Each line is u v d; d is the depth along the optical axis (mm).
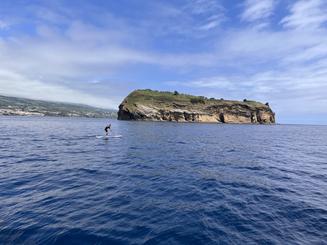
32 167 15297
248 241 6711
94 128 60125
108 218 7957
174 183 12398
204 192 10992
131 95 139625
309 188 12133
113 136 38719
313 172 16125
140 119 124125
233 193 10938
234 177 13977
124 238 6707
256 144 33625
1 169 14508
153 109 126312
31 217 7867
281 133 66000
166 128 67062
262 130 77812
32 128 56750
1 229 7004
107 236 6789
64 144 27547
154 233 7031
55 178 12711
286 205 9555
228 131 64500
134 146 27406
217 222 7867
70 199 9633
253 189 11617
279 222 7980
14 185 11289
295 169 16922
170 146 28500
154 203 9445
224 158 20766
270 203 9750
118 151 23141
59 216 8008
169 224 7629
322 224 7910
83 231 7027
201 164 17828
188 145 30078
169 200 9828
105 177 13195
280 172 15727
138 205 9188
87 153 21438
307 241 6805
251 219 8164
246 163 18625
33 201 9312
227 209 9008
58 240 6523
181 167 16562
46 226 7273
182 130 61062
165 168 16094
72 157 19250
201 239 6758
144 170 15289
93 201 9469
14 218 7754
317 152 27281
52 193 10289
